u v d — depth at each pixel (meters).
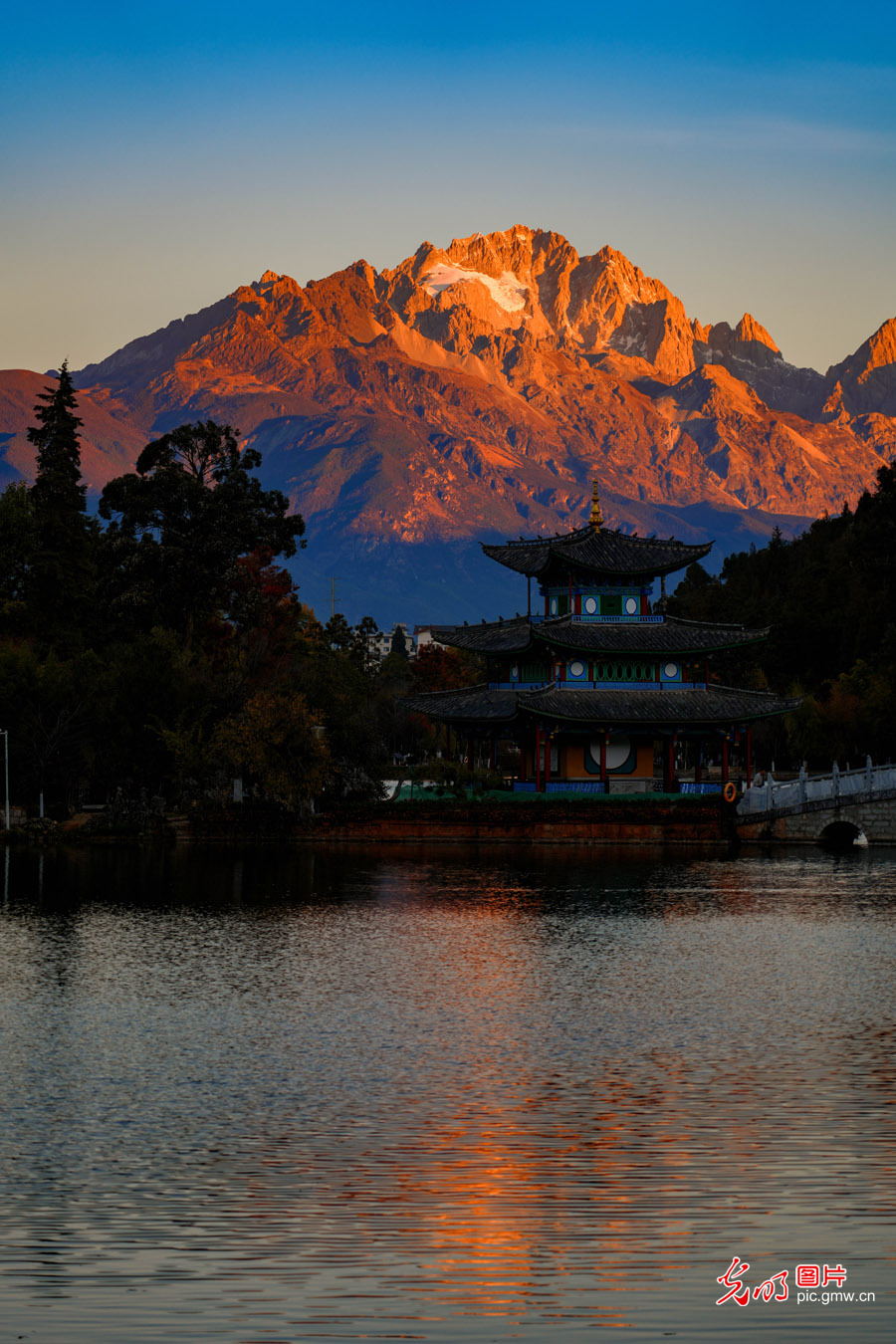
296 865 121.12
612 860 125.94
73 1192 40.38
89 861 123.25
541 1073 52.34
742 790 145.12
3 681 145.00
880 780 137.12
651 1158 42.97
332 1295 33.88
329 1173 41.88
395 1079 51.66
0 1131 45.69
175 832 140.25
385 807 140.62
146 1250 36.31
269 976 71.12
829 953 78.19
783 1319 32.50
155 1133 45.47
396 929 86.56
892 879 112.50
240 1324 32.41
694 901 99.50
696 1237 37.03
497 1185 40.81
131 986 68.31
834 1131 45.31
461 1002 65.00
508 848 135.62
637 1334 32.03
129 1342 31.58
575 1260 35.66
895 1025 59.97
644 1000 65.50
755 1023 60.41
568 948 79.81
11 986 68.12
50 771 145.62
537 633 143.25
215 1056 54.88
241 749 139.50
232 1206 39.28
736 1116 46.97
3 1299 33.62
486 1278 34.69
